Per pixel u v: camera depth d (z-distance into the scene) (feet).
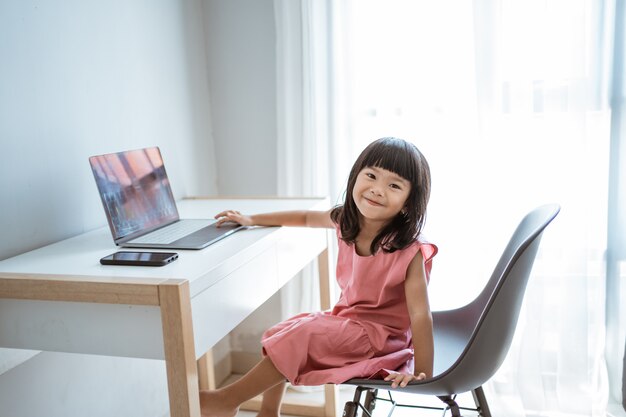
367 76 7.19
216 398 4.74
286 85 7.37
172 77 7.09
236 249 4.72
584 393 6.81
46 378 5.32
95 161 4.92
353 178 5.00
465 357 4.17
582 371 6.78
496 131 6.73
